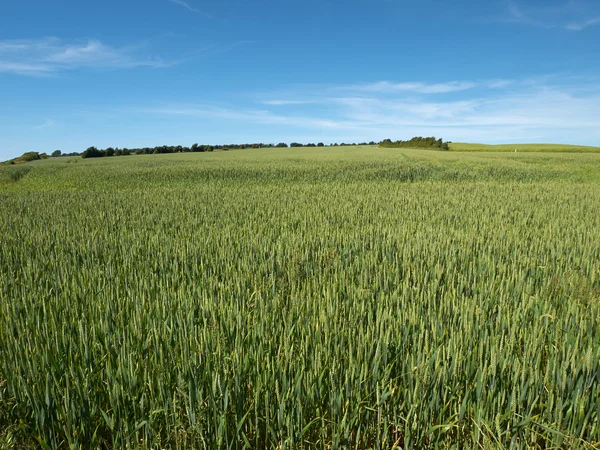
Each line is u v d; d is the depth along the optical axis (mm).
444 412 2617
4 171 37500
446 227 8750
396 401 2605
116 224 9406
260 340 3141
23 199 14742
